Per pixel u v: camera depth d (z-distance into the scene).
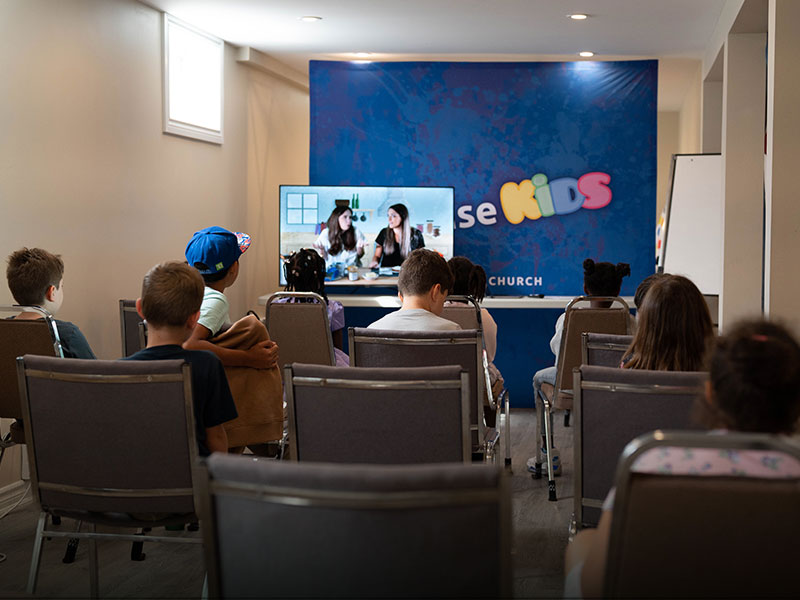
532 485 4.57
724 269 5.99
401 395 2.29
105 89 5.52
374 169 7.58
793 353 1.47
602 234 7.43
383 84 7.54
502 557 1.31
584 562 1.61
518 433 6.04
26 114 4.70
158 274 2.48
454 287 4.66
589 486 2.35
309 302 4.75
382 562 1.32
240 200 7.72
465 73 7.46
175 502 2.34
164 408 2.27
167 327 2.49
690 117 9.62
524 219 7.48
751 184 5.92
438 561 1.32
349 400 2.31
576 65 7.40
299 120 9.07
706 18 6.26
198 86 6.86
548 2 5.85
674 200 6.41
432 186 7.39
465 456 2.32
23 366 2.33
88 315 5.38
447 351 3.10
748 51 5.83
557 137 7.43
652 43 7.05
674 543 1.37
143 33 6.00
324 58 7.89
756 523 1.34
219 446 2.55
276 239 8.55
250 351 3.14
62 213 5.07
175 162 6.53
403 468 1.30
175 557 3.45
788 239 4.03
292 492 1.32
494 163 7.48
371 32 6.82
